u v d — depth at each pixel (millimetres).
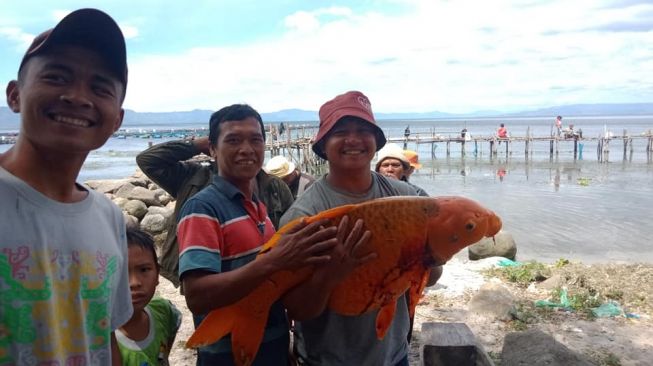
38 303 1554
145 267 2701
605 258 11578
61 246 1637
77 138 1635
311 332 2475
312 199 2561
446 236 2088
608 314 6844
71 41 1647
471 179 26422
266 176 3711
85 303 1696
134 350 2561
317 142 2666
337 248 2029
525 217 16406
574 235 13930
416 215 2096
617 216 16375
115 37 1709
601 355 5676
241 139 2615
